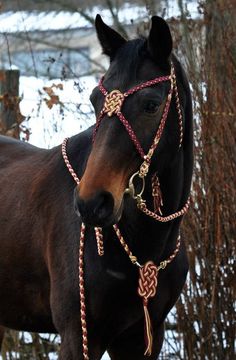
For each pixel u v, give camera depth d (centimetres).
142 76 350
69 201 397
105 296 378
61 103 561
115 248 374
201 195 516
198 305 523
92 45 1369
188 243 518
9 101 579
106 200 331
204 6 536
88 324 382
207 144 514
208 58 524
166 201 378
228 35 521
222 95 517
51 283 396
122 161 340
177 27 539
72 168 402
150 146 348
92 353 387
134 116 344
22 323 438
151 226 374
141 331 396
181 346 534
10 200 431
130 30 895
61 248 392
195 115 520
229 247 520
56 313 391
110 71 355
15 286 425
